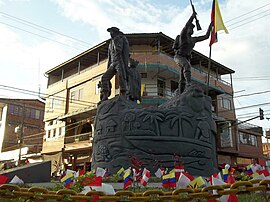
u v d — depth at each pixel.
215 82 41.56
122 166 11.97
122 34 15.25
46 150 42.81
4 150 50.19
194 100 12.96
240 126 43.62
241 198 4.51
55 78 46.81
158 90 35.78
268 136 46.44
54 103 43.50
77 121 41.16
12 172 10.91
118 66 14.49
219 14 17.36
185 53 14.73
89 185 3.80
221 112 41.06
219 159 39.84
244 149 42.94
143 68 34.09
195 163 11.98
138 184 7.79
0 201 4.64
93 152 13.60
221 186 3.33
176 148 11.96
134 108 13.32
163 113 12.52
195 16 14.79
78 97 39.84
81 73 40.22
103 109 13.66
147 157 11.88
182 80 14.87
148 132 12.21
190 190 3.34
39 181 11.44
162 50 37.75
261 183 3.25
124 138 12.45
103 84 14.70
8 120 51.91
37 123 54.38
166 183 4.99
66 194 3.35
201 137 12.55
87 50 38.12
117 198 3.32
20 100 54.06
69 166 39.94
